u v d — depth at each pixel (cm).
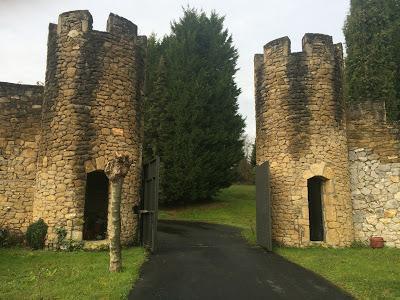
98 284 696
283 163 1170
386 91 1648
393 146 1245
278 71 1228
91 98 1103
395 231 1201
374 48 1711
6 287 681
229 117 2380
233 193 2734
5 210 1167
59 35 1145
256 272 829
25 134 1216
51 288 675
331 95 1198
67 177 1062
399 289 698
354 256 988
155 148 2277
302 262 920
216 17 2506
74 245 1027
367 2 1788
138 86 1195
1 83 1229
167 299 644
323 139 1165
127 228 1100
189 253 1031
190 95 2272
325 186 1158
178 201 2311
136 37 1210
